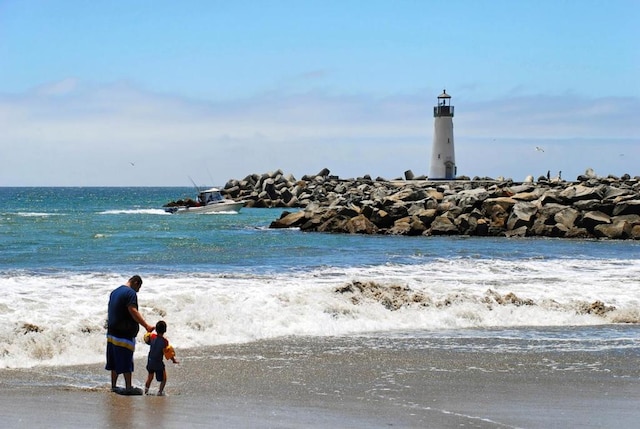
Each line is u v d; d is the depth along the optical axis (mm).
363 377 18156
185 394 16219
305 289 28953
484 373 18766
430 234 68375
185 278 34094
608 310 28594
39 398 15469
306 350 21422
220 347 21672
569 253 51562
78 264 40812
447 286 32406
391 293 28547
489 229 68000
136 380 17594
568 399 16203
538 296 30844
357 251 50969
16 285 30484
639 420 14547
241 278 34781
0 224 79562
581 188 73625
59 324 22250
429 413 14875
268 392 16516
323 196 130000
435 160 134875
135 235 64688
